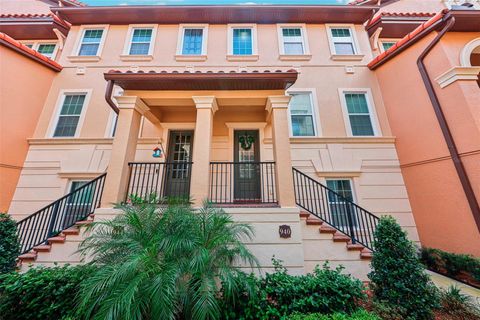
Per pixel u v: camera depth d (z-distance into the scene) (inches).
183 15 300.4
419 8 343.6
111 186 162.4
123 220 123.5
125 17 300.8
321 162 240.2
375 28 298.0
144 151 243.6
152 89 186.7
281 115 182.1
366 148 244.2
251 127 252.8
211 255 112.4
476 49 194.2
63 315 104.0
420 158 213.2
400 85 238.7
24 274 112.3
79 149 241.6
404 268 115.6
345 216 213.0
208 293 94.7
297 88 272.1
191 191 160.7
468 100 175.2
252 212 157.2
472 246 167.3
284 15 300.2
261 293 112.0
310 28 303.0
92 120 255.9
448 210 185.6
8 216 144.5
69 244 155.7
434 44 199.9
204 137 175.2
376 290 123.2
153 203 136.9
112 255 112.3
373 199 228.2
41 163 235.9
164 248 108.1
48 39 307.0
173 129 253.1
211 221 126.3
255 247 150.1
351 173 235.3
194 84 180.5
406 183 229.0
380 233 129.8
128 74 175.0
